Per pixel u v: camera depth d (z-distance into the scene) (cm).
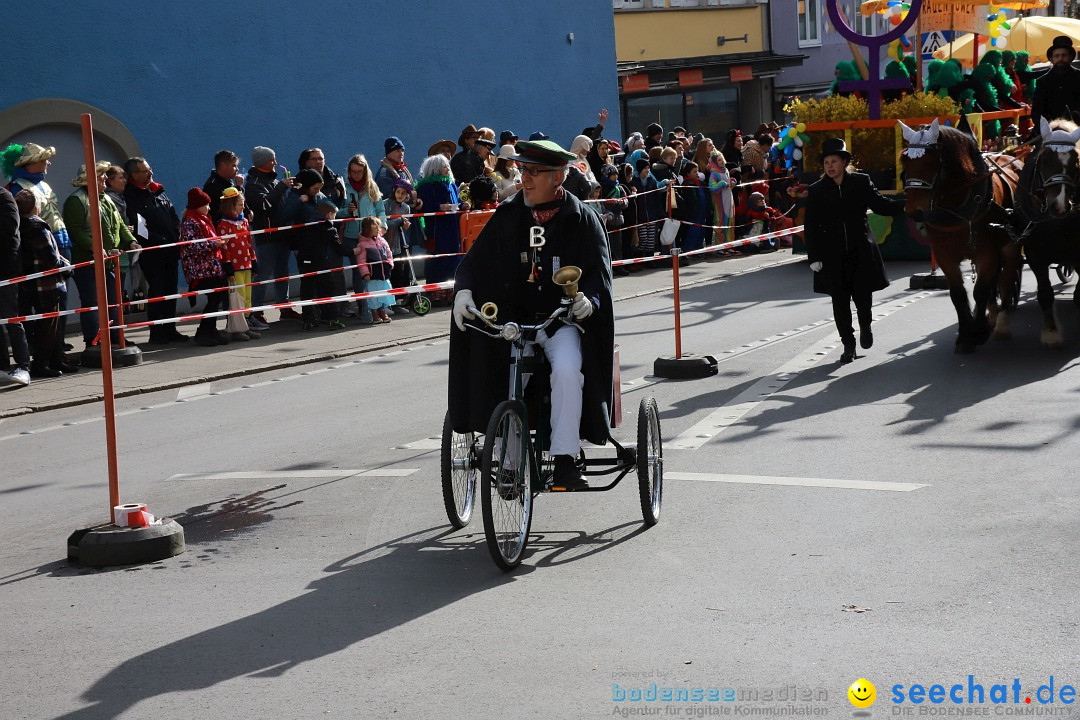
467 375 608
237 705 435
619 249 1884
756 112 3428
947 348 1132
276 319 1598
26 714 436
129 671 471
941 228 1050
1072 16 3588
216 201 1424
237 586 573
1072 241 1040
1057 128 1036
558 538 630
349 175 1512
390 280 1565
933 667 443
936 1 2109
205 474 814
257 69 1827
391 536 647
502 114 2236
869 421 859
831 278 1088
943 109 1778
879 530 612
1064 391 920
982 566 550
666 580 554
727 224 2112
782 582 542
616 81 2484
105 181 1321
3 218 1138
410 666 464
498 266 610
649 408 646
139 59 1677
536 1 2295
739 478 727
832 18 1833
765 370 1084
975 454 753
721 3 3278
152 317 1409
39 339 1207
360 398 1066
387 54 2020
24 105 1545
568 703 425
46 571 615
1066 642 461
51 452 911
